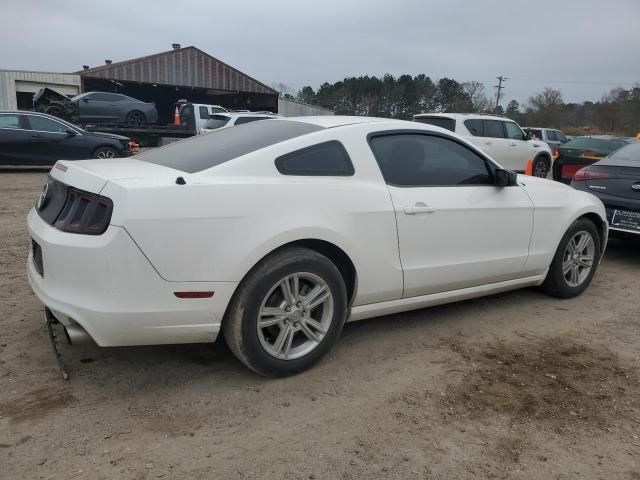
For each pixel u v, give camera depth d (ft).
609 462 8.68
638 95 173.78
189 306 9.55
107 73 109.70
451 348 12.63
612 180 20.42
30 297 14.61
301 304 10.73
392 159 12.34
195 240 9.42
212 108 74.49
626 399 10.58
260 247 9.91
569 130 188.44
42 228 10.11
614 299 16.52
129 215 9.00
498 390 10.76
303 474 8.16
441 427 9.45
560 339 13.34
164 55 116.06
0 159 41.34
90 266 9.12
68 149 43.83
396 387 10.77
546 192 15.20
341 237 10.93
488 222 13.48
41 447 8.54
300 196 10.54
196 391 10.36
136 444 8.71
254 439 8.96
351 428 9.35
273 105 133.80
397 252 11.95
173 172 10.14
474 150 13.80
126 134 68.85
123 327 9.25
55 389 10.21
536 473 8.36
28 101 99.50
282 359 10.68
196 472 8.13
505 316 14.74
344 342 12.77
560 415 9.95
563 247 15.62
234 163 10.36
